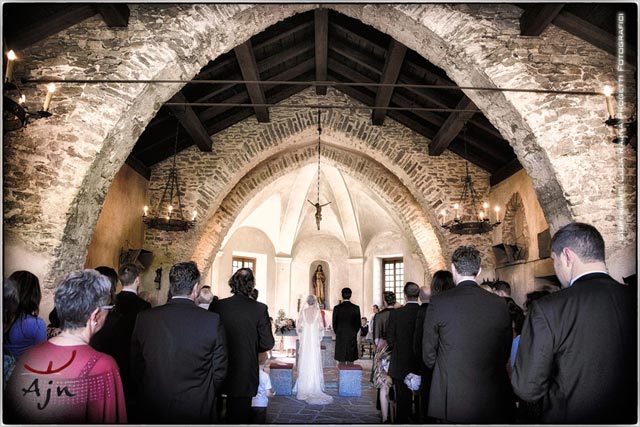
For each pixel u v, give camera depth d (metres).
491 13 5.89
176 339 2.63
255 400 4.91
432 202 9.97
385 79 7.97
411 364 4.67
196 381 2.65
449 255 9.87
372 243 17.47
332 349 12.15
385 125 10.20
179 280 2.82
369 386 9.12
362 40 7.87
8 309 2.67
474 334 2.87
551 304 2.04
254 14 6.01
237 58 7.33
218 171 9.88
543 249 7.76
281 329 13.20
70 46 5.59
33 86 5.43
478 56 5.79
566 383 1.96
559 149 5.52
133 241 9.08
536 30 5.63
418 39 6.21
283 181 16.09
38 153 5.25
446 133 8.84
